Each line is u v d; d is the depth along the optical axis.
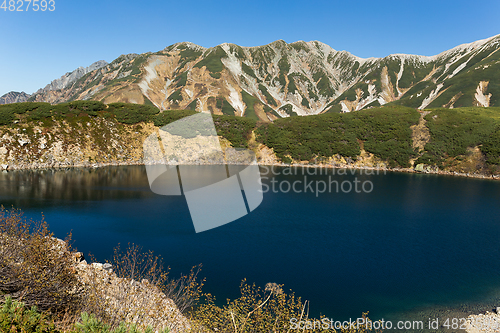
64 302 7.57
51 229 26.97
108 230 27.14
